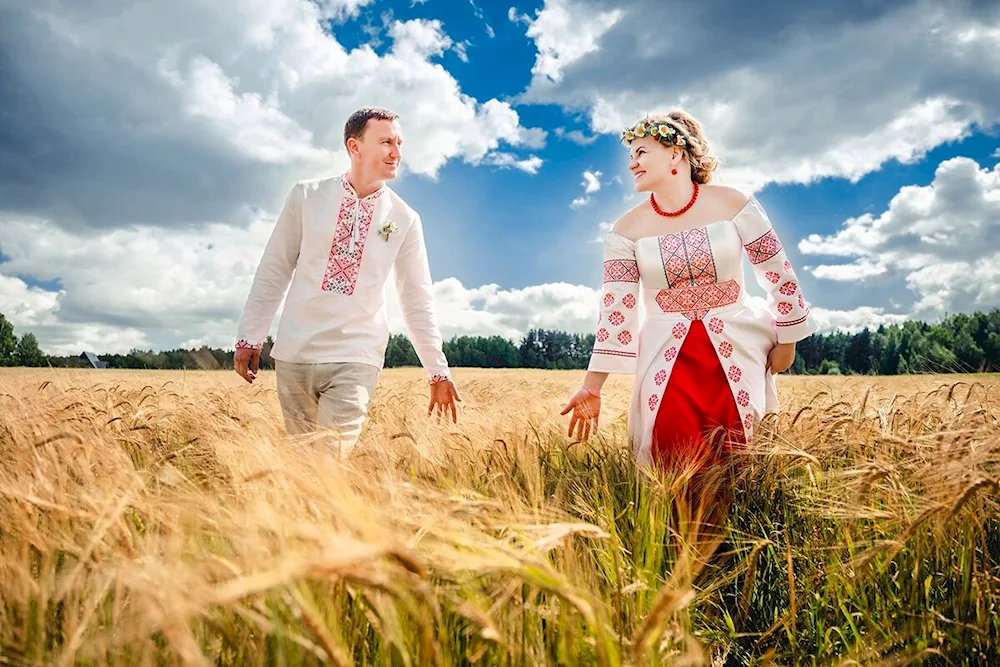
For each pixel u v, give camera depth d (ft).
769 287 11.30
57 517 4.93
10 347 168.45
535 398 19.04
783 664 6.55
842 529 7.29
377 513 4.40
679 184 11.45
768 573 7.76
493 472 8.77
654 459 10.62
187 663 3.68
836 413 10.01
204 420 10.31
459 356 337.93
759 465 9.21
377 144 12.03
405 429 11.12
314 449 7.20
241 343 12.62
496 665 4.58
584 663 4.47
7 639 4.12
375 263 12.32
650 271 11.43
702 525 8.50
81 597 4.38
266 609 3.99
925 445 7.63
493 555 4.01
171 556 4.09
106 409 13.01
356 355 12.10
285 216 12.38
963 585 6.21
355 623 4.70
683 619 5.63
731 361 10.84
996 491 5.91
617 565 5.54
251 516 4.41
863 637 6.10
